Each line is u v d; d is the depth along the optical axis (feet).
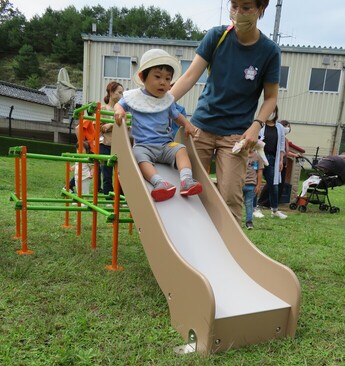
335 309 7.73
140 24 205.87
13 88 83.30
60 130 61.62
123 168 8.22
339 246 13.44
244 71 8.53
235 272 7.10
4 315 6.59
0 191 20.08
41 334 6.02
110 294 7.57
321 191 24.09
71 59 224.94
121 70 57.62
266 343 6.11
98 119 11.32
